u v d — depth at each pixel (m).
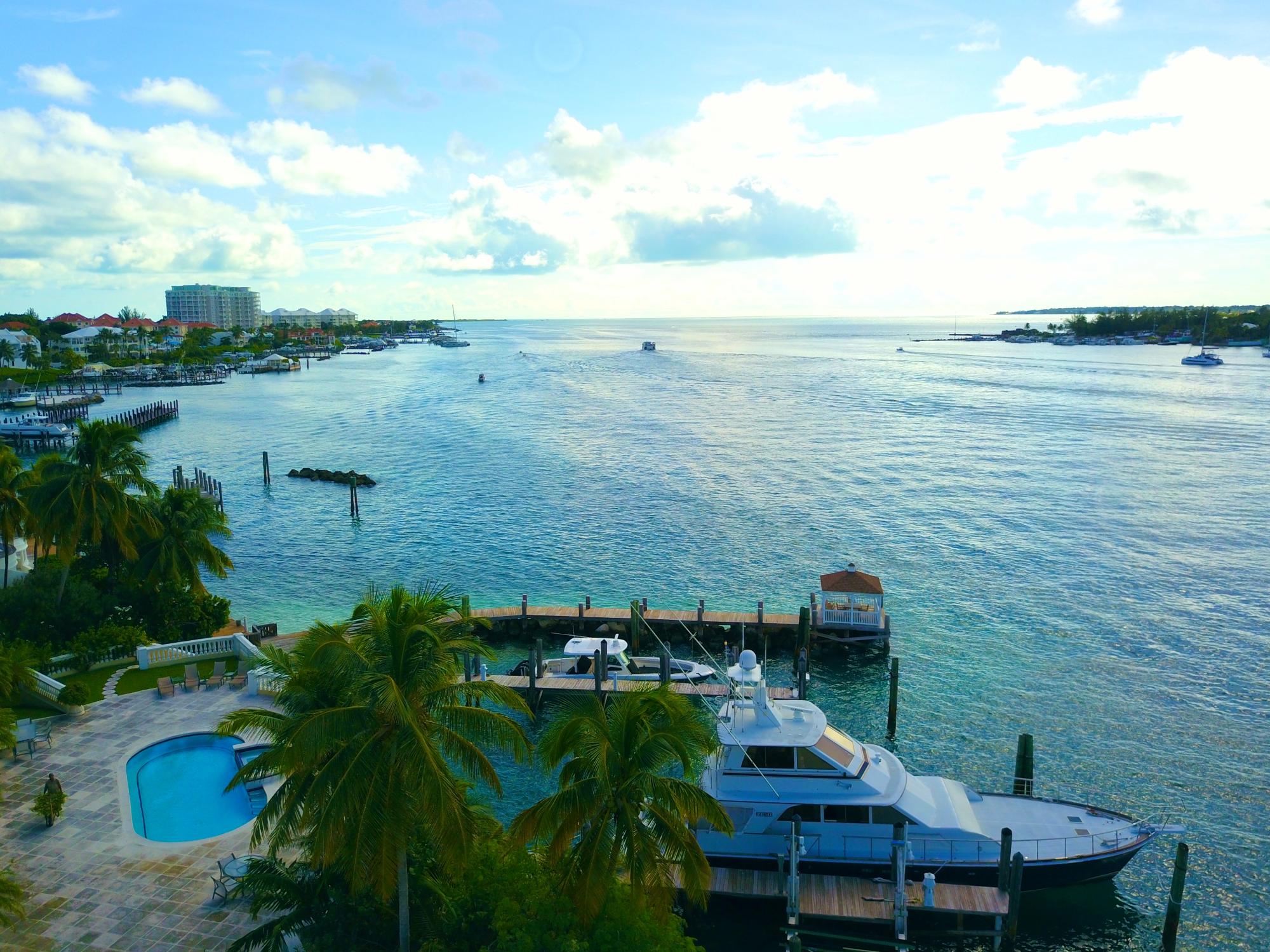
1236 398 162.62
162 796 29.67
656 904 19.44
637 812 20.00
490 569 65.31
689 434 129.25
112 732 33.50
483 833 21.86
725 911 28.14
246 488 94.25
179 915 22.95
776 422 140.25
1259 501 82.88
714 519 78.25
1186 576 61.53
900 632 52.19
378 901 19.98
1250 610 54.97
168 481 97.56
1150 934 27.94
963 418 142.12
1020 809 30.48
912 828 28.25
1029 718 41.47
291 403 177.12
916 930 27.16
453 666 18.94
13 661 34.75
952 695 44.00
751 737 29.28
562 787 21.31
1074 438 120.38
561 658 46.53
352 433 133.62
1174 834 31.62
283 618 55.75
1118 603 56.34
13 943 21.73
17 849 25.80
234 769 31.48
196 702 36.41
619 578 62.75
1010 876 26.88
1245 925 28.03
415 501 87.44
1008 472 97.69
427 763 17.41
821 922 27.12
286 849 25.77
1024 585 60.03
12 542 56.97
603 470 101.50
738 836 28.84
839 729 40.69
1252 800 34.59
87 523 44.44
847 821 28.48
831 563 65.31
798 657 48.28
